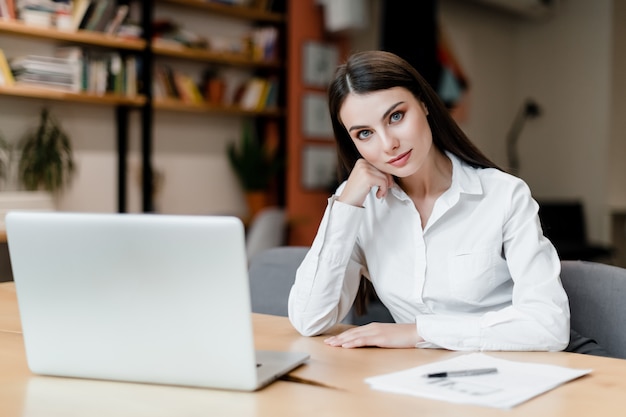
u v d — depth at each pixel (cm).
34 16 396
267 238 455
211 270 105
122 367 115
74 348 117
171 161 493
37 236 114
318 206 555
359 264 167
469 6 654
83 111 445
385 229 165
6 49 406
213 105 486
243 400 105
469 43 653
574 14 664
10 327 158
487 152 679
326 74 554
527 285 145
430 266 159
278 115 533
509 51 700
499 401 101
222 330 107
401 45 493
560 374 116
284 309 199
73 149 441
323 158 555
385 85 140
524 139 701
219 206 526
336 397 106
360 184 156
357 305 176
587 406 100
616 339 162
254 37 519
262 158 516
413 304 161
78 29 415
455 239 158
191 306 108
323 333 153
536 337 135
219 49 495
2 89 382
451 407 100
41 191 416
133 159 472
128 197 470
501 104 694
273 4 530
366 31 588
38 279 116
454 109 634
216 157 523
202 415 99
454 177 160
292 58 528
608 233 643
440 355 132
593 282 167
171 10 484
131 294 111
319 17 547
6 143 410
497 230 155
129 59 440
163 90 463
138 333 112
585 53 658
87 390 112
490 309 159
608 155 644
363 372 119
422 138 143
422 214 164
